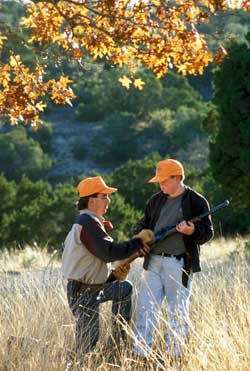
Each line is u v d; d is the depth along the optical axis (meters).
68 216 61.62
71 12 16.17
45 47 16.62
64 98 17.11
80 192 13.38
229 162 44.97
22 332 13.66
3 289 16.11
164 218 13.70
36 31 16.64
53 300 14.56
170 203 13.73
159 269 13.68
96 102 186.88
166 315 14.19
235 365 12.01
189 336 13.24
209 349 12.25
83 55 16.27
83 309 13.16
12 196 74.81
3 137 159.00
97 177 13.43
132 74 16.66
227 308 14.29
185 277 13.54
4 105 17.00
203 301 14.46
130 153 173.12
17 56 16.77
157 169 13.73
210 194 61.69
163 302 14.47
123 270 13.52
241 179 44.66
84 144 176.88
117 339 13.49
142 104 179.88
